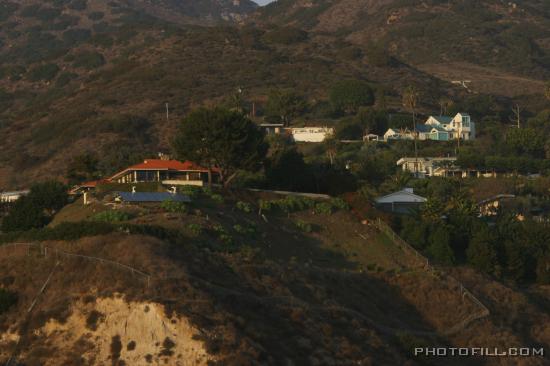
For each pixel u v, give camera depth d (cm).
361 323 9125
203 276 8688
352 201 12756
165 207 11031
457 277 11162
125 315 7650
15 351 7681
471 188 17962
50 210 12062
